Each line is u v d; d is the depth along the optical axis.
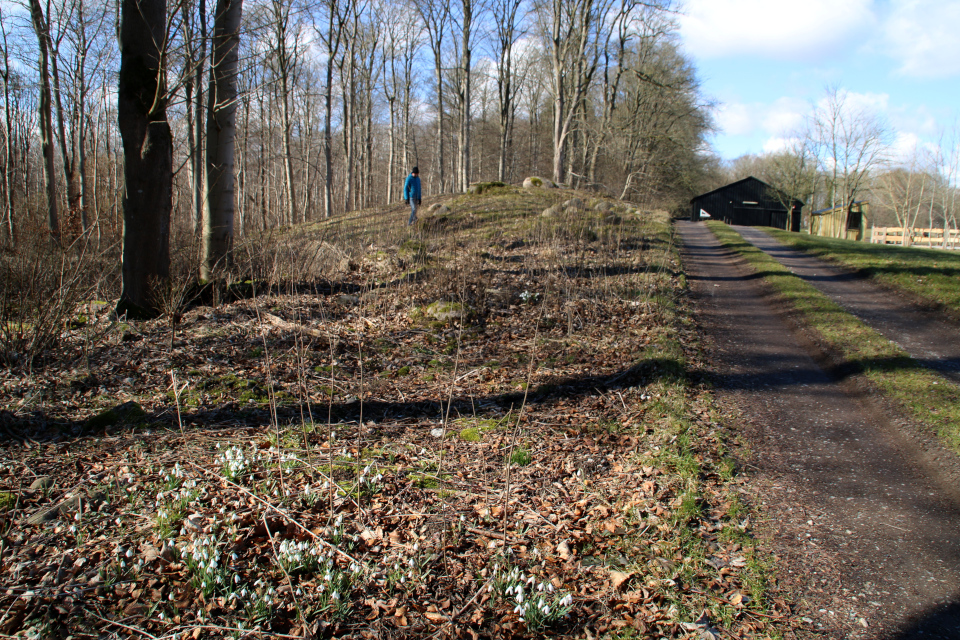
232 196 8.82
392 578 2.84
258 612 2.57
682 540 3.30
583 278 10.25
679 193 35.81
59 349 5.93
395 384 5.85
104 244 9.58
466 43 26.97
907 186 36.78
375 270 10.25
